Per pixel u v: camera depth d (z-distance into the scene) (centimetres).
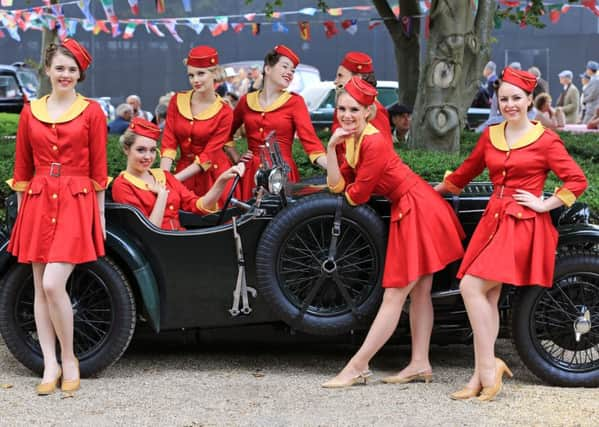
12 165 1002
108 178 636
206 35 2695
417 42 1545
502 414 582
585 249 655
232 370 683
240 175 684
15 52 2873
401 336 688
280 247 634
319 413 583
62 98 627
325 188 682
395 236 632
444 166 966
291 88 2267
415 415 579
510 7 1528
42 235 617
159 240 650
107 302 658
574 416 578
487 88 2130
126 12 2612
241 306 655
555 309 643
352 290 653
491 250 608
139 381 651
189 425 560
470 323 630
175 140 816
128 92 2727
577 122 2153
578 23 2686
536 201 611
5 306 650
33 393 623
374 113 641
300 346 757
